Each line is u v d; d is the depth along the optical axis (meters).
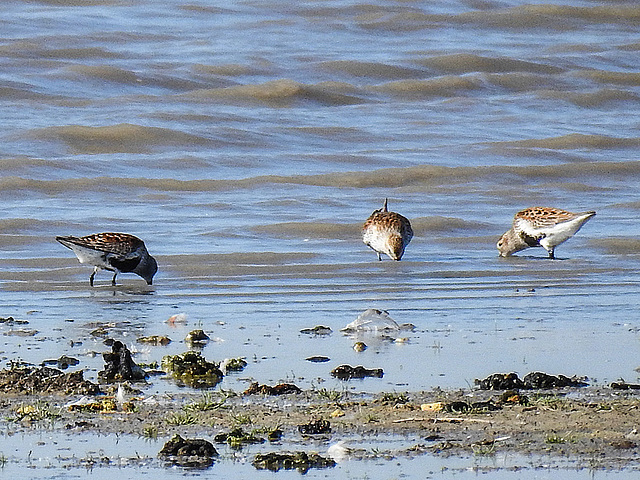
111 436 9.12
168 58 44.59
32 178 25.72
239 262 18.17
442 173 27.61
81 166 26.88
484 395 10.45
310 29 51.78
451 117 37.19
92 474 8.33
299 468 8.46
